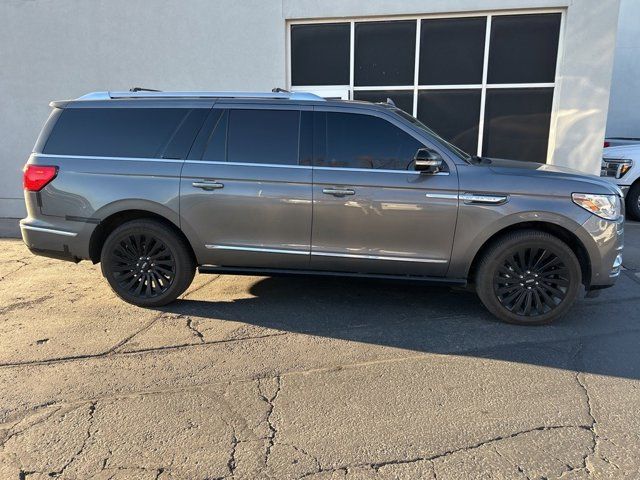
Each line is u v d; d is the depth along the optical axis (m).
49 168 4.61
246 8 8.48
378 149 4.27
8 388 3.32
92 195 4.55
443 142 4.45
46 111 9.25
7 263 6.45
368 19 8.34
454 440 2.76
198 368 3.60
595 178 4.25
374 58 8.51
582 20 7.61
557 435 2.80
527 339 4.05
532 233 4.14
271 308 4.77
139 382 3.40
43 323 4.43
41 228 4.70
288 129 4.39
